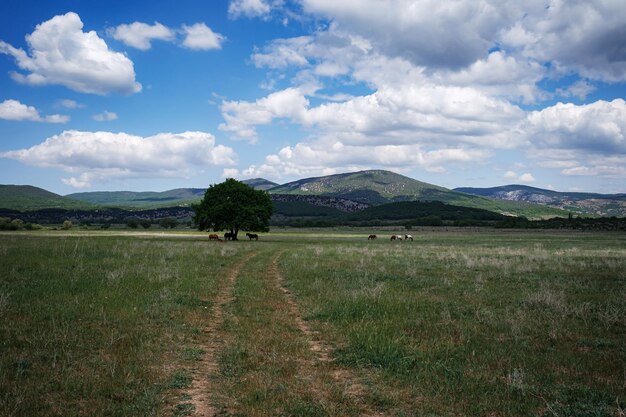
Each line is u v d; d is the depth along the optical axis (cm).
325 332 1112
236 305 1422
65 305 1225
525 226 15438
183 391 723
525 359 898
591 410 662
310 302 1474
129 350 901
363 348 970
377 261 2878
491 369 848
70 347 888
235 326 1152
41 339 920
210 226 6906
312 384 768
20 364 775
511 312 1331
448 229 15125
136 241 4228
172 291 1552
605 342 1013
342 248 4388
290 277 2083
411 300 1501
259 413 643
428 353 938
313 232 13000
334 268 2447
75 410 623
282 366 847
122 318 1138
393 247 4803
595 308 1384
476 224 17638
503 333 1110
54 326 1013
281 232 12800
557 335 1074
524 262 2820
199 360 885
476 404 689
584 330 1127
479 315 1288
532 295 1540
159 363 840
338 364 882
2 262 1967
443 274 2206
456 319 1255
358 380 798
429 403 693
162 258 2500
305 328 1176
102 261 2200
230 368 835
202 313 1278
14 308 1164
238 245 4806
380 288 1675
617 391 741
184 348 940
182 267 2198
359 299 1477
